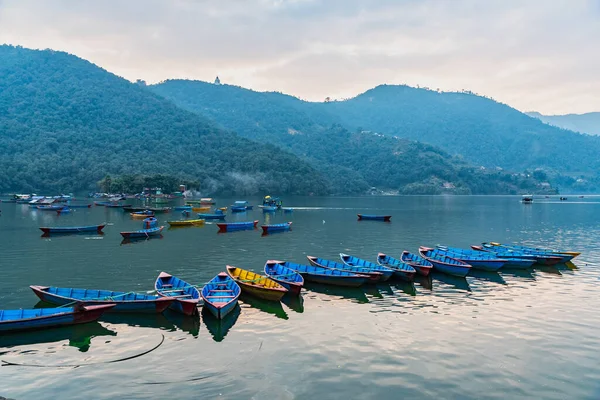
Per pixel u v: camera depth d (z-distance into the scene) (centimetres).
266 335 2997
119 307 3300
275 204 15625
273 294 3666
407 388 2322
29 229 8575
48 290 3575
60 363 2578
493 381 2403
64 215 11644
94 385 2344
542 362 2630
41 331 2973
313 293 4000
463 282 4431
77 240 7212
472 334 3033
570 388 2345
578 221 11319
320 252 6322
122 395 2253
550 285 4344
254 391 2283
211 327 3123
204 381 2383
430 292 4066
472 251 5709
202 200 17388
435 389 2316
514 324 3231
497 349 2797
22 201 16150
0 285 4284
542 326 3194
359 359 2639
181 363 2589
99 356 2669
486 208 16800
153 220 8781
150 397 2233
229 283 3875
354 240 7575
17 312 3016
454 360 2638
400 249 6669
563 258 5228
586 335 3033
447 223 10688
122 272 4875
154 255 5916
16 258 5647
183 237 7719
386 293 4019
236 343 2862
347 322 3256
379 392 2280
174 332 3031
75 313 3030
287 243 7125
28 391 2283
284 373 2470
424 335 3011
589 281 4509
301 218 11800
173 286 3828
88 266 5172
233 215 12688
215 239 7494
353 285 4159
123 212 12675
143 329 3078
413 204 19562
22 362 2583
